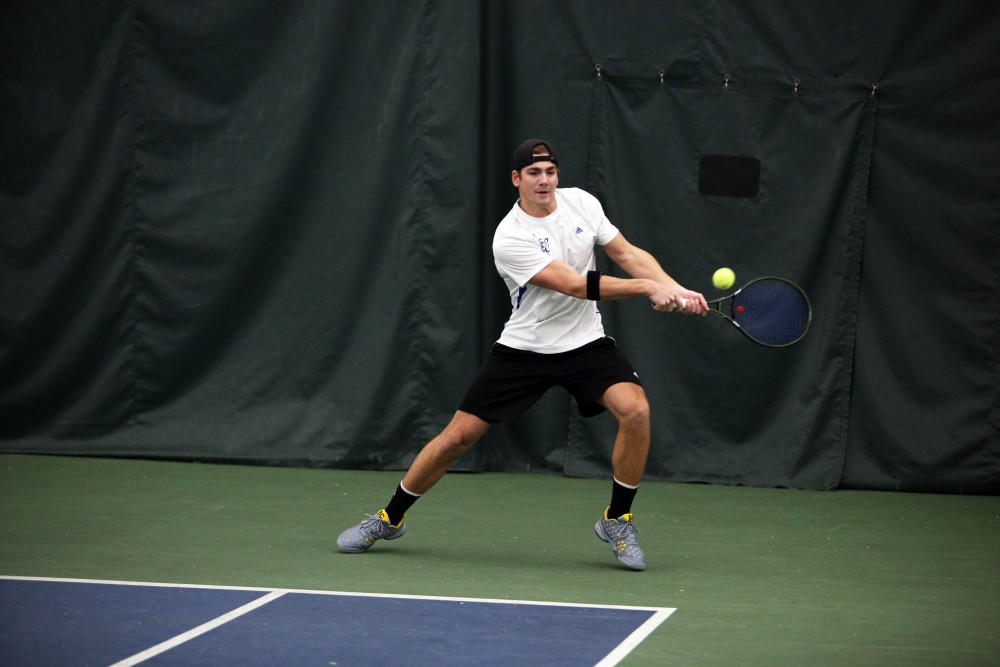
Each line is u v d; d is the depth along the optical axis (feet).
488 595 45.24
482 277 77.30
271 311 78.69
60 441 79.71
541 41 76.38
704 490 73.20
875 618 43.09
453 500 67.97
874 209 75.25
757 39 75.15
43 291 79.20
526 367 51.01
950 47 74.18
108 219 79.05
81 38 78.64
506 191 77.66
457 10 75.92
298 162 77.82
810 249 74.79
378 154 76.95
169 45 78.28
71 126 78.84
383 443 77.61
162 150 78.69
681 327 75.82
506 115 77.15
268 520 60.85
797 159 75.00
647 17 75.56
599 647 38.24
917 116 74.59
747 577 49.78
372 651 37.19
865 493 73.82
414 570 49.65
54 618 40.81
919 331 75.00
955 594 47.26
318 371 78.38
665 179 75.61
